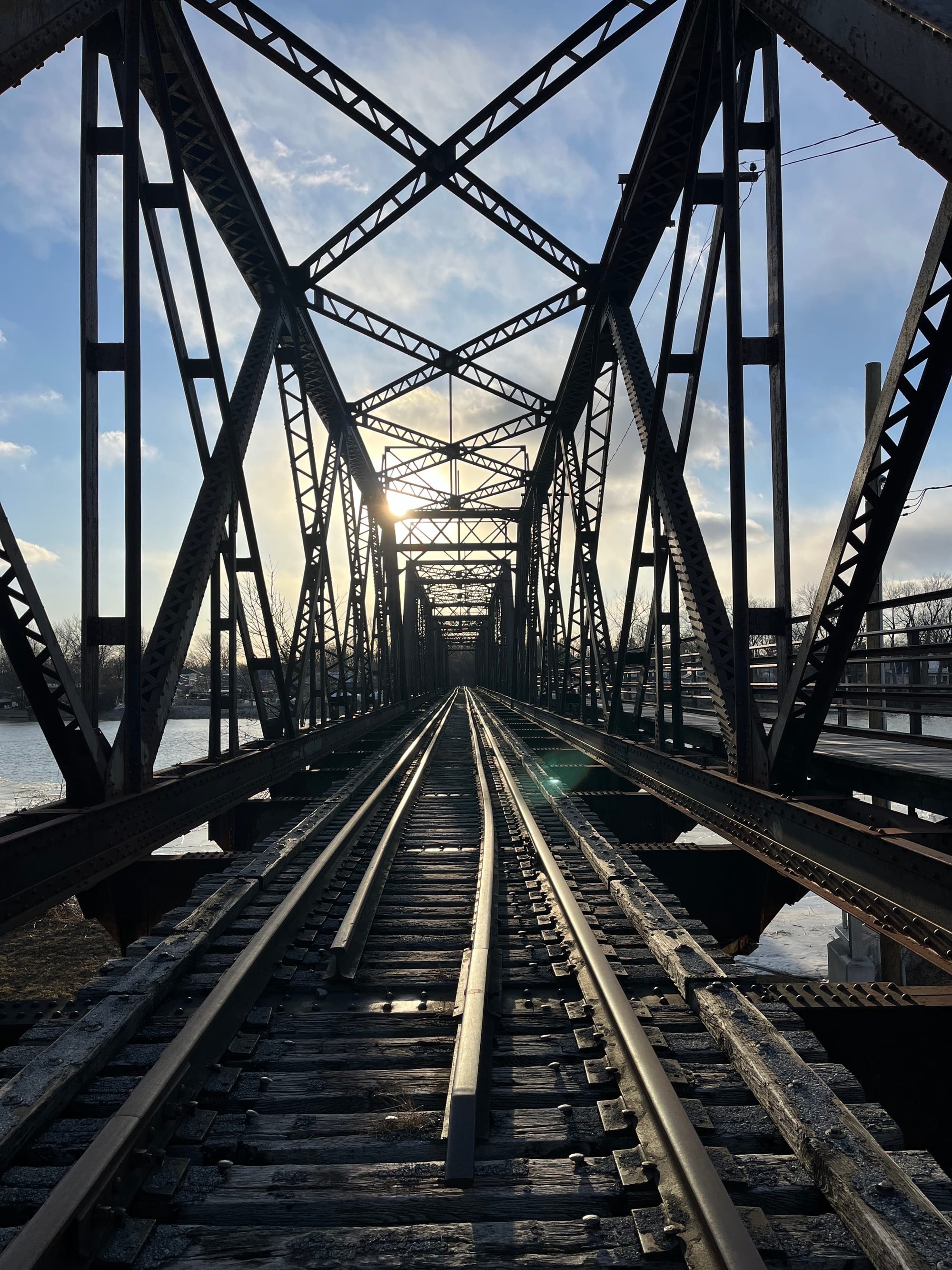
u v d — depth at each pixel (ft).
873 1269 6.43
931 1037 13.20
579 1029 11.25
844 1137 7.53
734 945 24.76
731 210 20.92
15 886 15.06
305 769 41.34
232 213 34.04
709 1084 9.44
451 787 36.76
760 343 21.76
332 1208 7.45
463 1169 7.82
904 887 12.91
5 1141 7.72
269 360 37.91
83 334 23.02
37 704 17.93
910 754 23.86
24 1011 13.43
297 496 44.60
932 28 11.28
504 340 45.50
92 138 23.29
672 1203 7.11
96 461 23.68
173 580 26.48
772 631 21.63
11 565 17.37
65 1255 6.59
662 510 28.55
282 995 13.00
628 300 40.52
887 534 15.34
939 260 13.38
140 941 13.85
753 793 19.70
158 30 25.03
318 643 47.75
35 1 16.21
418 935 16.21
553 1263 6.68
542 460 73.82
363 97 31.86
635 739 34.63
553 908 16.83
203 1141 8.58
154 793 21.89
